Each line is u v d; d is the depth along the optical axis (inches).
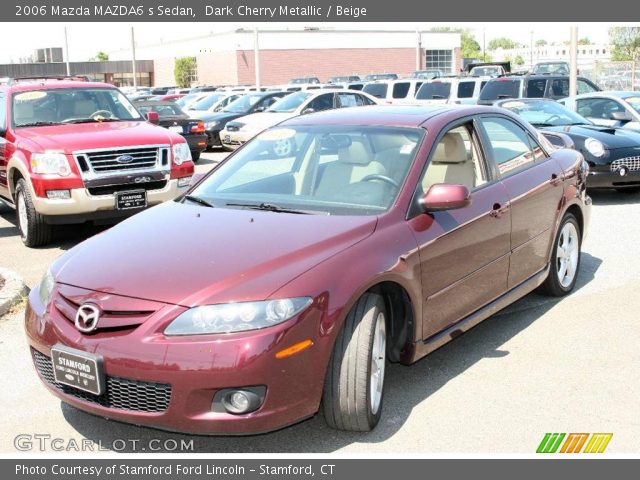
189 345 131.9
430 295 166.7
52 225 333.1
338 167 183.6
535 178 215.0
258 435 144.3
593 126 429.4
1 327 219.6
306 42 2379.4
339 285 141.6
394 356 166.1
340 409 145.7
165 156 337.1
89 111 375.6
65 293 149.5
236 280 139.0
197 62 2573.8
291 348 133.7
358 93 728.3
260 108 798.5
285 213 170.4
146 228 171.2
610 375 179.2
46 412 167.8
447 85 782.5
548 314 223.8
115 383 137.9
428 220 169.0
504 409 162.9
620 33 2301.9
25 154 322.7
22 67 2650.1
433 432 153.6
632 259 285.0
